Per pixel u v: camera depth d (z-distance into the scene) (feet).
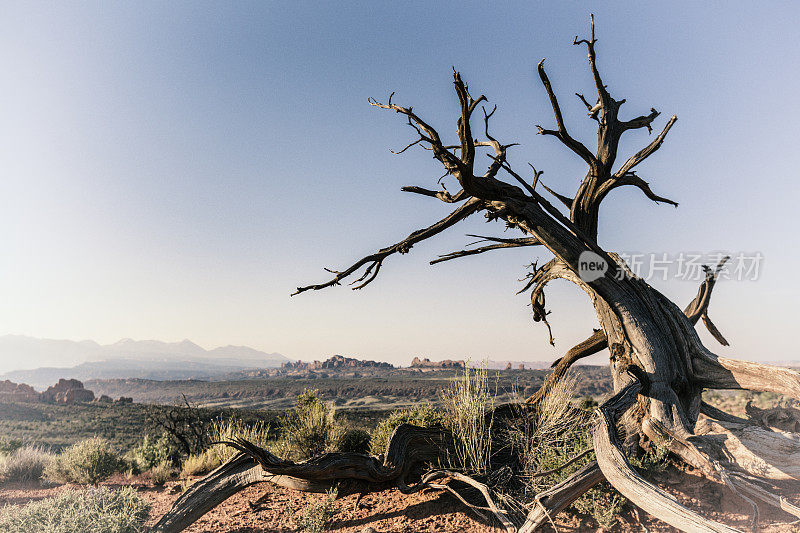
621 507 21.40
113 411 291.38
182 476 37.70
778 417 26.86
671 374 27.94
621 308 29.40
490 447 28.25
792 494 21.98
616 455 20.88
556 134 31.32
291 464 24.89
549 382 36.81
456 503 24.29
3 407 310.24
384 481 27.55
